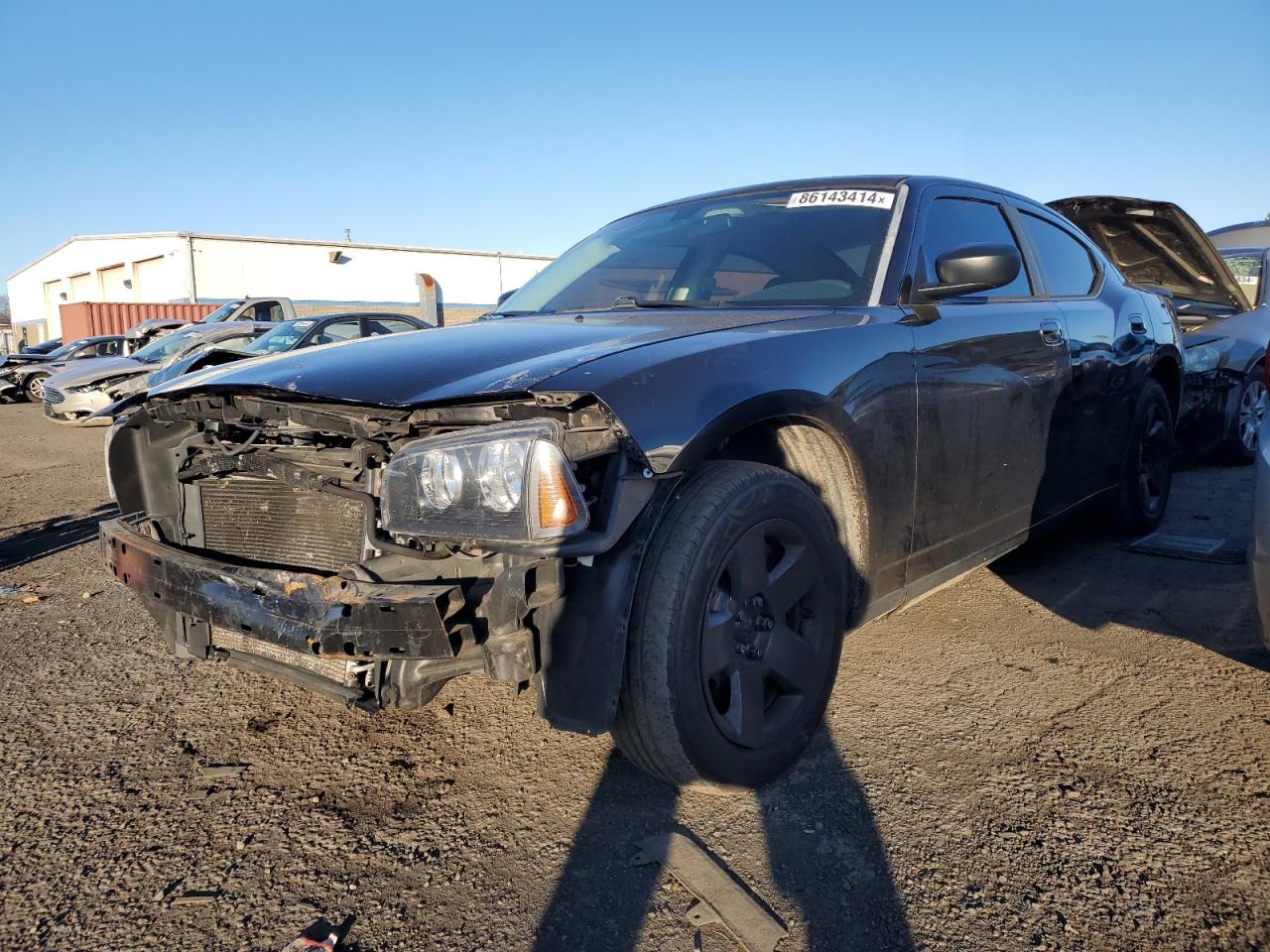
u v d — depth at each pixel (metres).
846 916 1.77
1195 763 2.31
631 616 1.93
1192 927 1.71
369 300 40.22
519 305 3.44
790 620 2.31
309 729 2.67
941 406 2.73
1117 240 5.77
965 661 3.00
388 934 1.76
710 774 2.06
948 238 3.11
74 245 44.56
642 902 1.83
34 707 2.87
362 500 2.02
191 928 1.80
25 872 2.00
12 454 10.22
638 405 1.89
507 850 2.03
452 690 2.90
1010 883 1.86
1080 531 4.60
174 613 2.50
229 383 2.21
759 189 3.46
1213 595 3.56
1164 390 4.58
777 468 2.22
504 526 1.75
